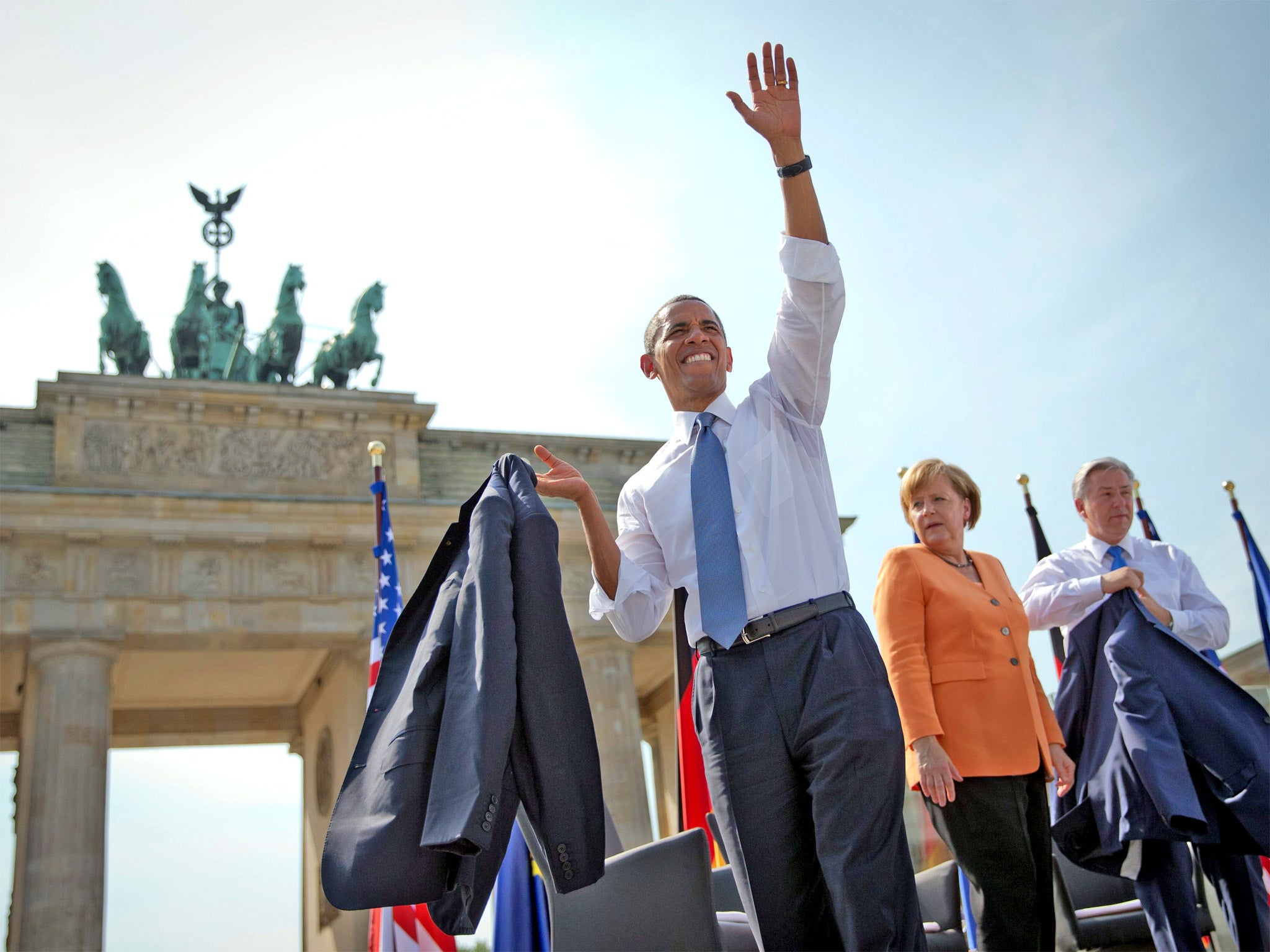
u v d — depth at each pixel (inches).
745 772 182.4
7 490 1680.6
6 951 1644.9
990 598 262.2
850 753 172.9
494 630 163.9
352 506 1846.7
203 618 1752.0
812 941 179.9
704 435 203.8
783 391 202.4
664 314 215.3
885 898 167.9
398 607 553.0
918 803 696.4
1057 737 270.1
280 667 2057.1
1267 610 460.4
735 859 185.3
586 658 1907.0
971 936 335.3
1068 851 274.1
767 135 196.7
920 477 278.2
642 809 1820.9
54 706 1642.5
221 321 2253.9
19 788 1739.7
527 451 2086.6
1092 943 348.2
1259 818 250.1
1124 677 266.8
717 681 187.6
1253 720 258.4
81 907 1571.1
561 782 168.2
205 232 2271.2
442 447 2053.4
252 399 1908.2
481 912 170.6
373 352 2146.9
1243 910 268.4
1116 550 316.5
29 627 1667.1
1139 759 255.1
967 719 248.2
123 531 1734.7
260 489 1884.8
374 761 168.7
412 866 157.1
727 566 188.7
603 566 197.8
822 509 195.9
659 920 228.1
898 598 257.6
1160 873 260.2
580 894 237.3
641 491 211.3
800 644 182.5
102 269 2138.3
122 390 1844.2
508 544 175.9
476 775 152.0
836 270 194.9
